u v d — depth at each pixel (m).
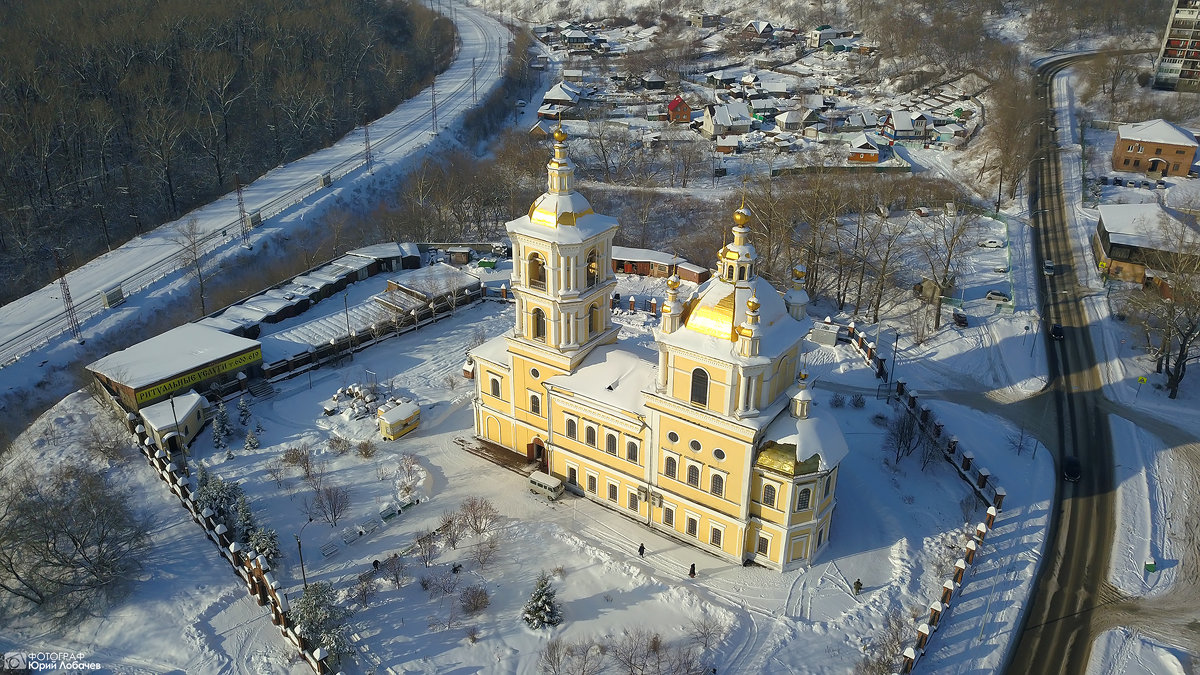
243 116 173.50
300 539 70.06
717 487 66.75
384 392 91.56
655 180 165.50
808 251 119.62
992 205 151.00
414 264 122.69
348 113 191.88
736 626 62.12
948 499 76.31
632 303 110.44
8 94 142.50
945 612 64.12
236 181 146.62
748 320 59.44
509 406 79.31
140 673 59.19
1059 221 142.38
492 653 60.09
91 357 100.75
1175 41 195.88
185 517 73.12
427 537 69.69
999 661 60.25
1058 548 71.69
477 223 143.50
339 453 80.94
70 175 138.75
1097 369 99.69
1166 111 185.62
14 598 65.50
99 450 81.31
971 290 118.88
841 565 68.38
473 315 110.44
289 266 126.19
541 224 69.56
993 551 70.50
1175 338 101.44
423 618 62.81
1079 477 80.56
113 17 178.12
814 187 134.25
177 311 111.81
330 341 98.19
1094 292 118.00
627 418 69.00
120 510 70.94
